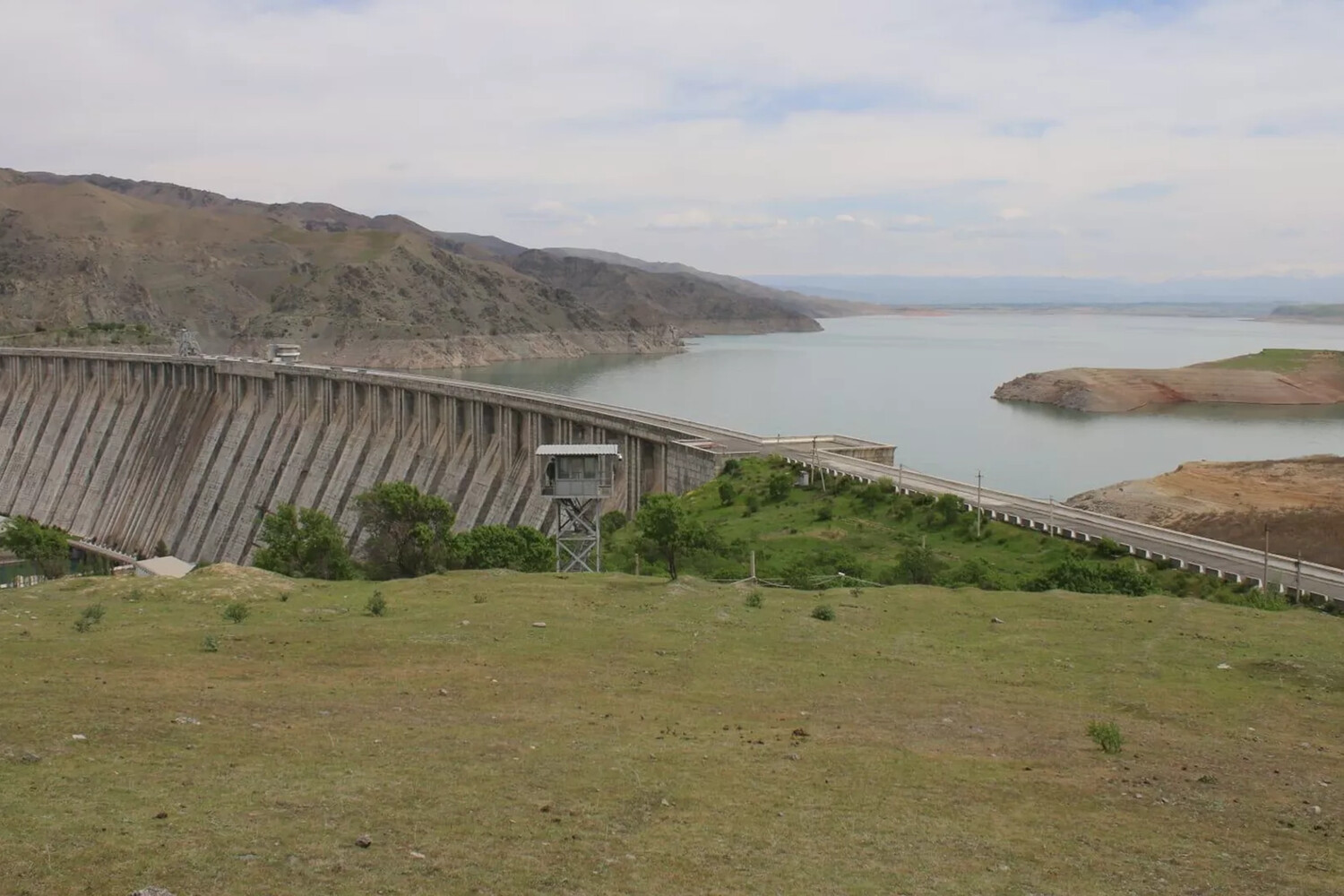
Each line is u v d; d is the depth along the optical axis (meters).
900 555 80.81
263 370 175.88
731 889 21.95
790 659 45.72
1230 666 46.38
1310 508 130.75
